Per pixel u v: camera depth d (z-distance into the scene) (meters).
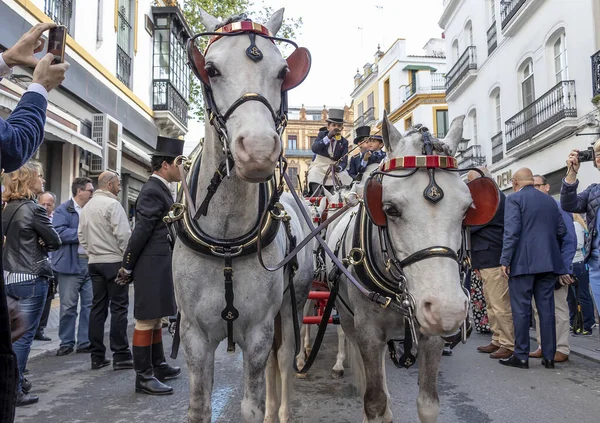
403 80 34.53
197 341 2.59
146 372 4.63
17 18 9.37
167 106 17.22
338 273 3.43
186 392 4.69
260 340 2.62
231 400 4.46
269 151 2.05
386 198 2.48
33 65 1.98
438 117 30.72
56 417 4.04
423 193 2.36
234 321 2.59
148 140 16.55
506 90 18.02
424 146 2.51
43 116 1.87
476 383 5.01
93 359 5.55
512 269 5.58
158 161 4.61
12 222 4.01
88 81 12.11
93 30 12.80
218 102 2.29
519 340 5.62
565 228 5.71
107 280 5.48
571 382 5.02
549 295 5.60
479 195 2.53
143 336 4.61
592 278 4.25
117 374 5.31
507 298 6.06
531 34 16.08
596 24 12.75
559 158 14.70
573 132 13.89
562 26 14.27
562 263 5.48
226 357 6.10
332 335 7.32
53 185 11.29
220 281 2.55
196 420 2.53
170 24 17.45
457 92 22.58
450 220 2.33
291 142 59.97
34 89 1.88
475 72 20.61
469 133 21.72
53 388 4.81
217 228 2.53
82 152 12.02
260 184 2.76
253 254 2.56
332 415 4.05
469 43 21.89
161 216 4.48
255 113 2.13
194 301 2.57
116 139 13.12
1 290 1.53
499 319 6.05
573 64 13.77
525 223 5.50
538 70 15.70
